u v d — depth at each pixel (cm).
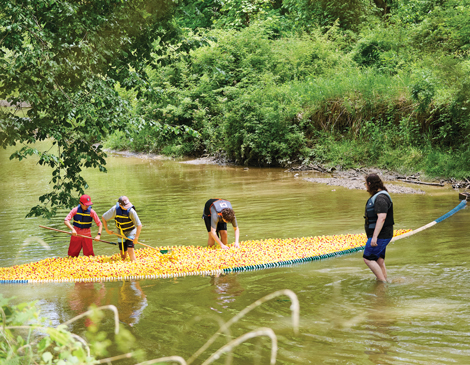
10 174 2188
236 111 2259
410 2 2512
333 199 1297
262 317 510
